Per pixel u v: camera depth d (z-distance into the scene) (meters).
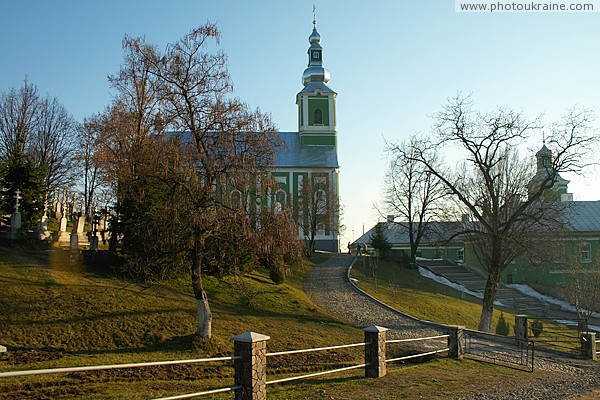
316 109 69.19
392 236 70.31
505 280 56.34
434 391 14.27
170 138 20.52
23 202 34.09
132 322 21.53
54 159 51.69
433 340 25.59
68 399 12.56
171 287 27.20
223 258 21.16
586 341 24.31
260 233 20.02
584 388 16.77
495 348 24.94
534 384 16.73
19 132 49.22
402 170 54.41
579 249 50.09
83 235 34.00
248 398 10.89
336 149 68.88
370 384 14.62
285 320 26.31
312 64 71.31
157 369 16.78
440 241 36.06
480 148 32.84
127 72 26.09
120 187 21.89
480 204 36.00
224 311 25.66
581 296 41.84
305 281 39.41
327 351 21.52
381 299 35.12
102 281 25.02
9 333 18.83
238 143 20.58
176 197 20.17
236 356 11.05
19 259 25.12
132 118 26.50
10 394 12.80
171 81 20.27
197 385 14.85
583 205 61.31
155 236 21.23
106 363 17.02
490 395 14.49
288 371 17.81
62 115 52.69
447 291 44.59
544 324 38.28
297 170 65.88
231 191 20.42
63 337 19.42
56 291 22.38
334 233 63.97
